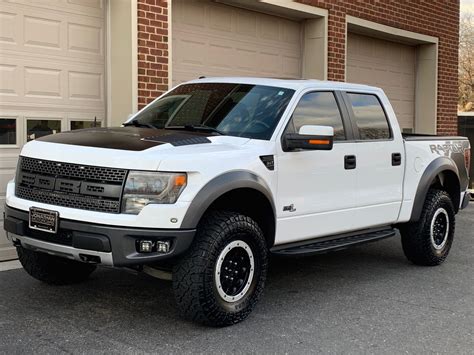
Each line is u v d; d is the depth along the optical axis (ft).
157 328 14.83
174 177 13.64
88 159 14.02
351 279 20.40
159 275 14.93
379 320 16.03
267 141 16.03
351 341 14.38
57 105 24.29
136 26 25.29
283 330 14.99
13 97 22.88
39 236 14.71
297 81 18.49
